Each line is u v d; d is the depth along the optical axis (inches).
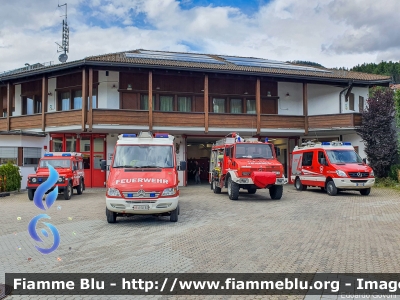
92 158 904.9
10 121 908.6
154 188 372.8
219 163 701.9
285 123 882.1
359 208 493.0
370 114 834.8
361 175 638.5
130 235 335.3
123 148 429.1
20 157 830.5
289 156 1004.6
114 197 371.9
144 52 1007.6
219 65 884.6
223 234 335.0
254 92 973.8
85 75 783.1
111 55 863.1
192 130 828.0
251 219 413.7
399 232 339.3
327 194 682.8
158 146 434.3
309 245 292.0
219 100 956.6
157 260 255.0
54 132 879.7
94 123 774.5
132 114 793.6
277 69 940.0
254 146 617.9
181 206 525.7
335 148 692.7
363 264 241.0
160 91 904.9
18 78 882.8
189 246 292.4
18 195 727.7
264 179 567.2
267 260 252.1
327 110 983.0
